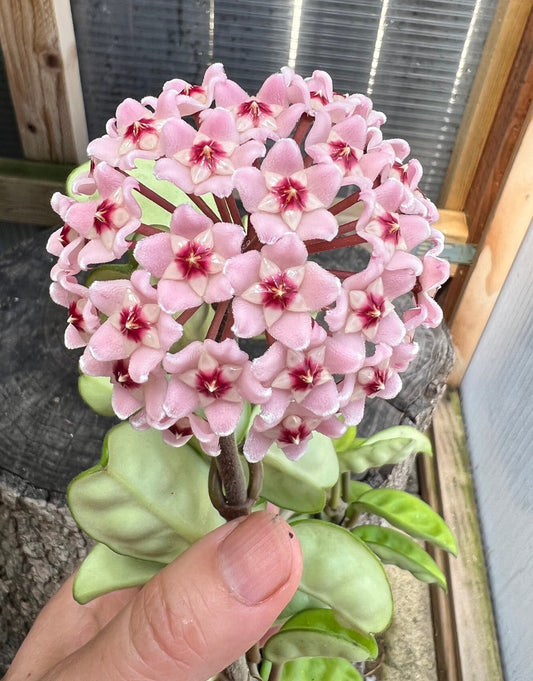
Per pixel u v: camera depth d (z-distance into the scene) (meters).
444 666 0.24
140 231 0.10
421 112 0.25
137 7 0.23
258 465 0.12
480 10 0.21
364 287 0.09
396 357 0.11
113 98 0.26
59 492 0.18
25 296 0.21
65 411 0.19
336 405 0.09
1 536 0.20
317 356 0.09
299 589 0.14
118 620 0.11
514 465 0.23
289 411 0.10
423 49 0.23
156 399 0.09
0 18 0.22
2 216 0.28
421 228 0.10
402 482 0.24
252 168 0.09
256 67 0.24
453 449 0.29
